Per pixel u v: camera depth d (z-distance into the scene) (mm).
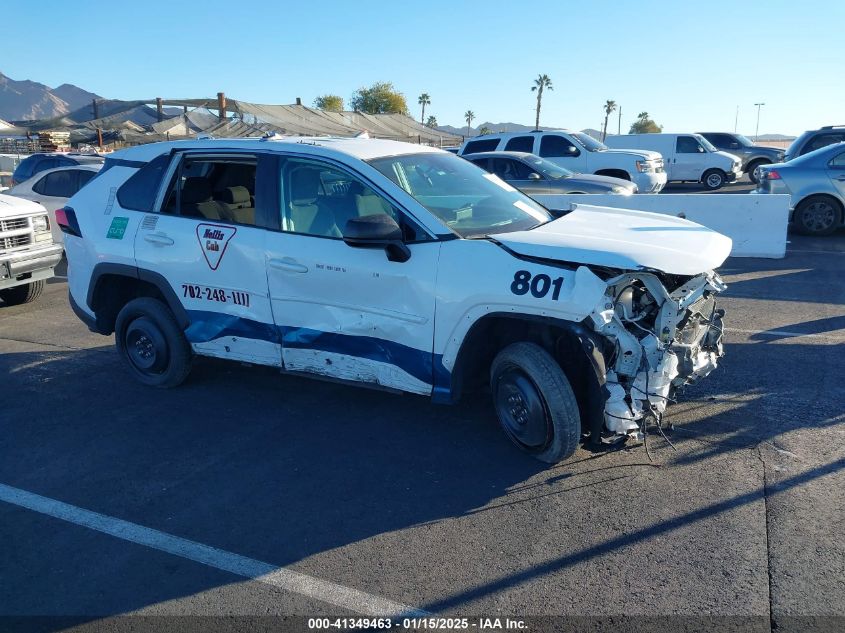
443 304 4148
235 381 5859
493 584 3176
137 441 4801
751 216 10492
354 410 5188
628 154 16828
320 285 4605
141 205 5504
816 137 16203
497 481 4074
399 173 4695
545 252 3906
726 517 3602
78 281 5852
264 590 3201
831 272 9281
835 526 3486
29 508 3975
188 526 3746
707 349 4609
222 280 5047
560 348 4141
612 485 3969
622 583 3141
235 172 5551
